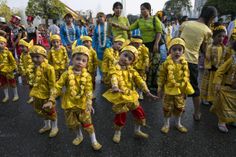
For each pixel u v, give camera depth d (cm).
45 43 1091
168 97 437
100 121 506
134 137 438
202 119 513
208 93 572
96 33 711
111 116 531
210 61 554
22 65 592
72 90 376
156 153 390
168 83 436
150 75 677
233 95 448
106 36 704
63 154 390
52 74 420
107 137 439
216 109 464
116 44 618
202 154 388
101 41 705
